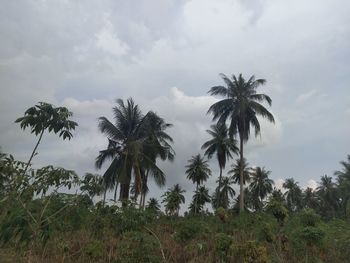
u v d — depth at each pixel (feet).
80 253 24.54
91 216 25.63
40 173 12.96
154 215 31.63
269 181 211.61
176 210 43.50
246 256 22.38
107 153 92.32
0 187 12.50
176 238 31.35
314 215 25.55
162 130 105.50
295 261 26.63
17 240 12.03
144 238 22.08
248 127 117.60
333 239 28.71
